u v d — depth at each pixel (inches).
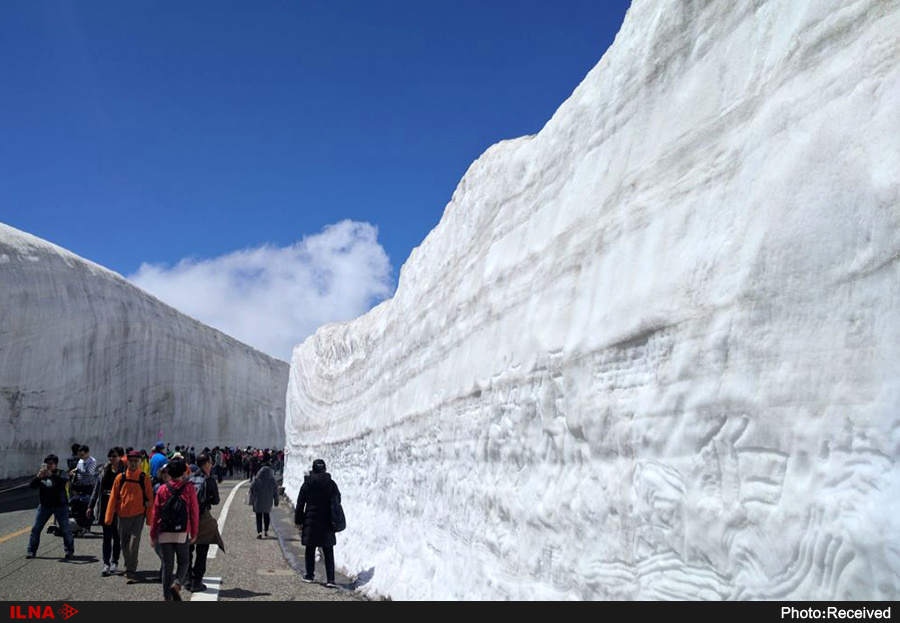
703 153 150.3
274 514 741.3
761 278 122.1
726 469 125.9
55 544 473.7
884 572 94.2
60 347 1616.6
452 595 269.9
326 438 724.7
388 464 436.8
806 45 125.1
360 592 362.0
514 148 293.3
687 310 141.6
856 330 103.6
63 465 1545.3
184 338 2219.5
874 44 110.2
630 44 195.0
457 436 292.4
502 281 264.1
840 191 109.2
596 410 172.9
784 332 116.3
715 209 140.9
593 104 213.0
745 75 142.9
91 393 1718.8
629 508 155.6
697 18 164.1
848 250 106.3
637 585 151.0
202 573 341.1
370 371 544.4
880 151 103.7
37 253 1676.9
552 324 207.8
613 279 176.1
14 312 1488.7
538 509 201.9
